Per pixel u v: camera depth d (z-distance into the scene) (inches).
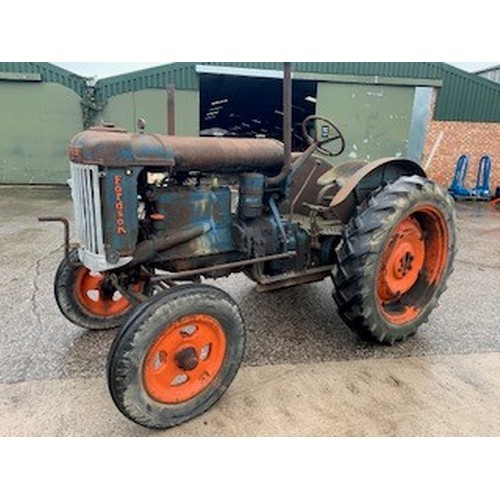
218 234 93.4
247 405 79.5
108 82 371.6
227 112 571.2
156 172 82.3
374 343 102.7
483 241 215.8
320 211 105.4
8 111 372.2
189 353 72.2
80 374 88.0
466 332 110.9
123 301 108.0
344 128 394.6
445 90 398.3
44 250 174.6
